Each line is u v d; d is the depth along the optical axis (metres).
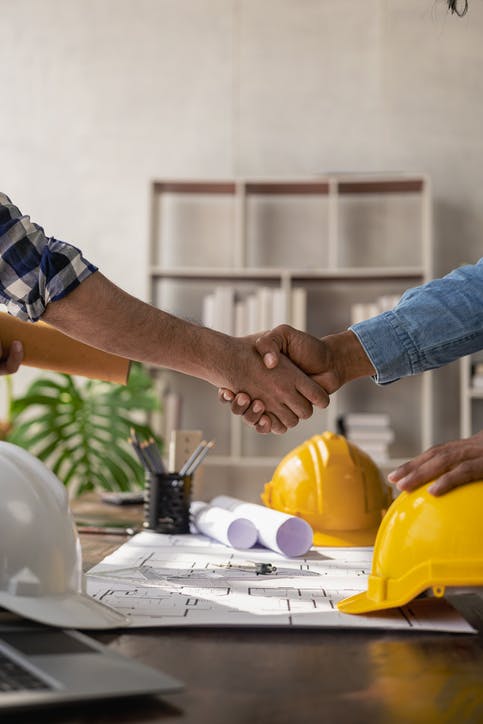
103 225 4.15
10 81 4.22
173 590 1.00
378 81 4.10
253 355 1.54
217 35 4.17
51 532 0.80
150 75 4.18
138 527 1.59
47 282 1.25
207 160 4.14
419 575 0.87
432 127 4.07
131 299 1.35
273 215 4.10
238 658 0.71
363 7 4.12
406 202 4.04
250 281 4.05
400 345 1.46
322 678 0.65
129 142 4.17
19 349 1.27
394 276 3.81
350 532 1.47
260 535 1.36
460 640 0.78
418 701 0.60
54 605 0.77
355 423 3.67
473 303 1.46
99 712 0.57
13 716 0.55
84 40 4.21
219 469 4.00
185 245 4.11
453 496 0.88
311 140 4.11
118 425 3.57
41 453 3.54
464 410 3.64
